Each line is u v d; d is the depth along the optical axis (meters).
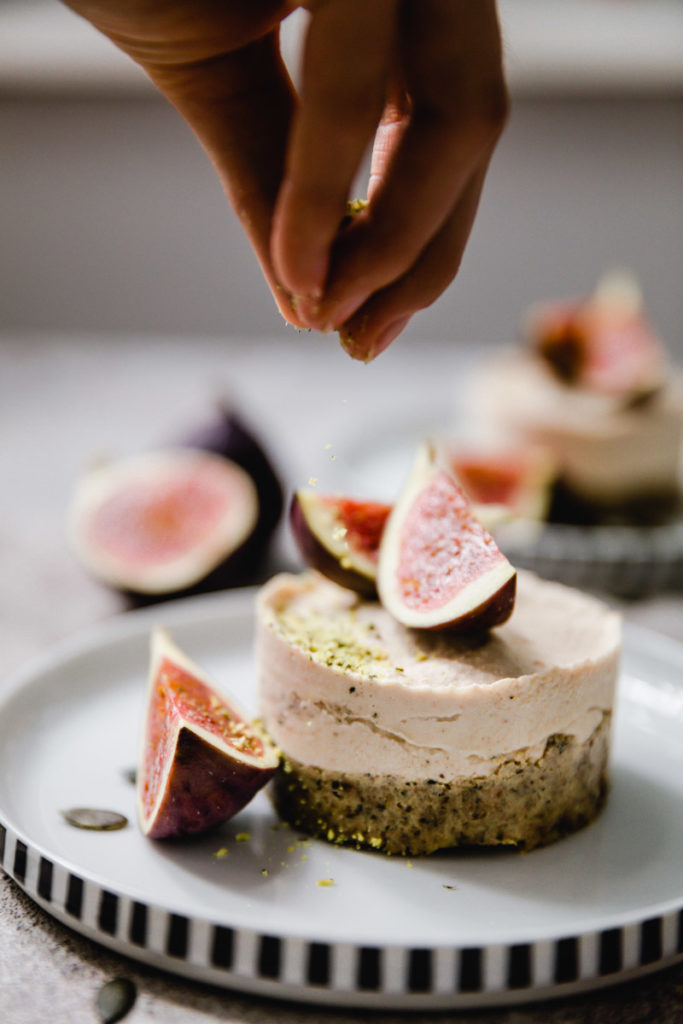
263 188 0.29
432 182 0.27
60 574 0.50
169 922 0.29
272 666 0.35
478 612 0.34
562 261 0.98
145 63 0.29
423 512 0.37
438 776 0.33
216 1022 0.29
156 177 0.95
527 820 0.34
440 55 0.27
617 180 0.96
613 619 0.37
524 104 0.95
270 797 0.35
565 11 0.98
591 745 0.35
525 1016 0.29
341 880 0.33
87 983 0.30
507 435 0.59
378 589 0.36
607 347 0.61
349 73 0.26
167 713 0.35
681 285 0.98
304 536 0.37
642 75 0.93
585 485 0.57
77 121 0.94
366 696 0.33
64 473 0.60
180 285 0.98
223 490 0.50
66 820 0.34
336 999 0.29
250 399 0.74
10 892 0.32
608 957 0.29
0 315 1.00
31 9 0.97
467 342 1.01
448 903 0.32
